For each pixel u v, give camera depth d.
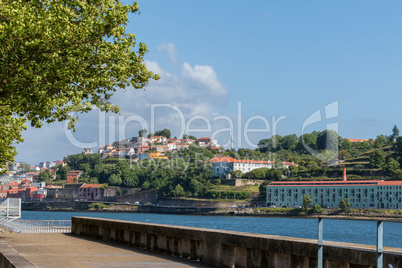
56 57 24.06
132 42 27.14
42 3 24.91
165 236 20.50
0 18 23.11
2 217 51.91
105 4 26.33
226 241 16.41
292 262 13.65
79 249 21.86
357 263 11.38
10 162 40.62
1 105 27.58
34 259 17.84
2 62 23.81
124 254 20.08
